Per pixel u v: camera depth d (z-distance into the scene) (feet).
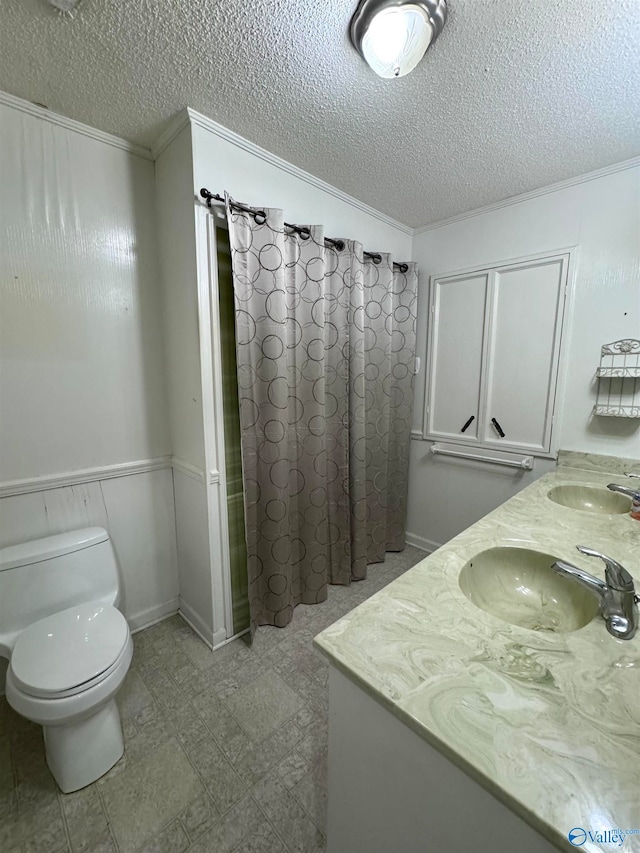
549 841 1.40
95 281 5.14
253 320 5.32
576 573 2.80
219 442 5.32
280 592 5.98
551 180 5.94
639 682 2.04
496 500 7.36
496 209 6.74
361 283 6.61
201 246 4.78
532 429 6.72
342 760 2.37
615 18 3.11
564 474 6.02
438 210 7.08
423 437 8.34
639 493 4.60
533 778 1.54
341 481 7.04
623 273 5.55
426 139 4.92
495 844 1.64
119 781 3.75
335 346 6.60
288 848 3.22
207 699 4.71
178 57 3.62
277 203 5.52
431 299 7.85
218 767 3.89
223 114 4.49
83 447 5.28
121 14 3.14
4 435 4.66
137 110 4.48
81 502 5.31
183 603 6.39
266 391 5.50
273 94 4.13
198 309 4.87
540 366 6.50
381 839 2.19
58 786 3.67
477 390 7.36
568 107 4.25
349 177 5.92
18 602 4.32
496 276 6.86
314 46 3.47
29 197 4.54
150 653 5.52
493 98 4.12
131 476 5.76
